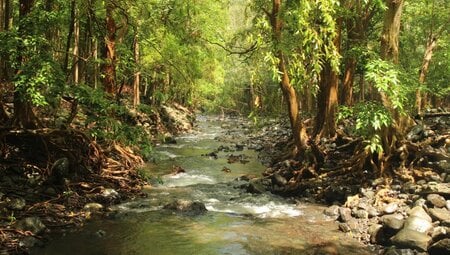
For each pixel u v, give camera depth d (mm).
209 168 18812
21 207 10586
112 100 14242
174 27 19453
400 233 9031
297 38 13195
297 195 13828
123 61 17219
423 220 9328
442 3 23172
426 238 8773
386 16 13172
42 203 11102
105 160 14977
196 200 13266
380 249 9195
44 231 9812
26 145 12867
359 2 17500
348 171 13742
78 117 15820
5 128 12438
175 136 31750
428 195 10500
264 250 9227
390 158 12984
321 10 12008
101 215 11398
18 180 11930
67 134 13336
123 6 16672
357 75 28609
